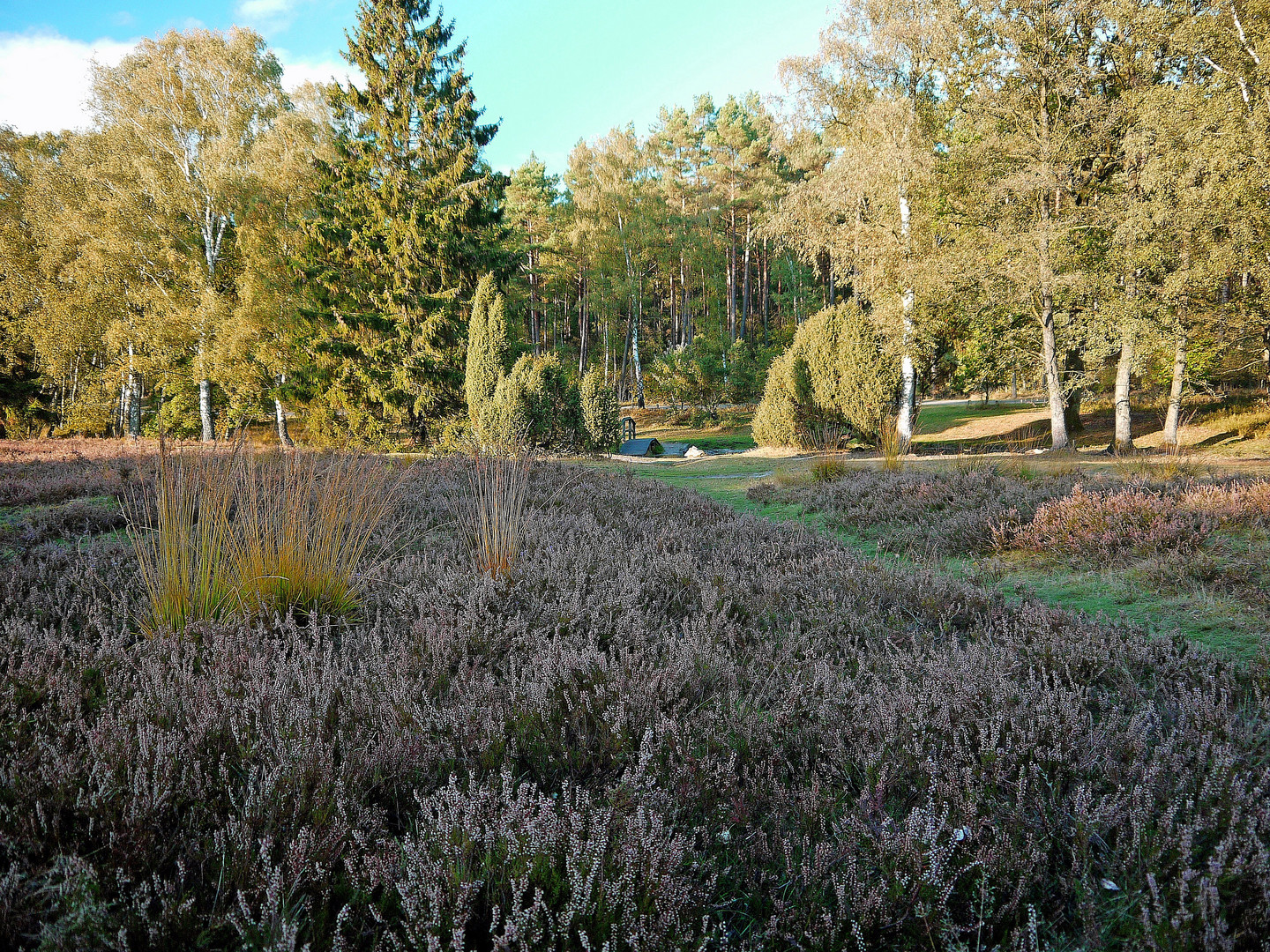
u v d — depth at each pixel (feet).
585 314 165.78
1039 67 60.23
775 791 7.10
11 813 5.58
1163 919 4.99
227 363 81.05
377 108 80.48
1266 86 55.98
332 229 77.92
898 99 66.54
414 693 8.91
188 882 5.63
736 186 163.02
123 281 85.76
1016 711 8.40
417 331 78.43
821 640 12.09
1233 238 55.98
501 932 5.21
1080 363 74.28
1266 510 20.25
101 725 7.11
